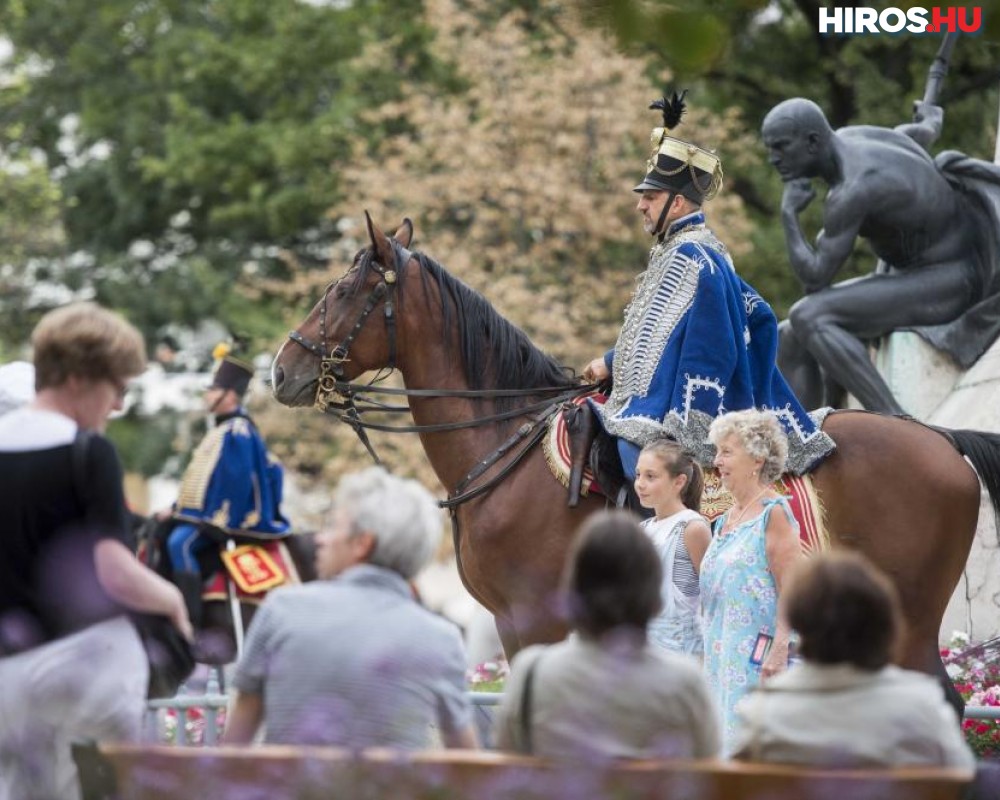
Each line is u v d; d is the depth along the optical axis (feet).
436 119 119.03
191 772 22.82
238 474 61.05
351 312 41.96
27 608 25.88
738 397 41.27
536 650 23.93
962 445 40.96
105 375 26.66
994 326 55.77
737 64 121.60
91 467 25.91
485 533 41.19
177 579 60.39
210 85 145.18
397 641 24.21
